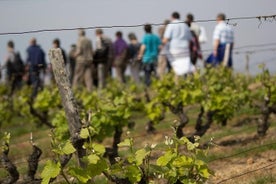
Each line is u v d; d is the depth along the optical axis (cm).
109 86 1475
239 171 782
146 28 1584
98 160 523
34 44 1633
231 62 1457
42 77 1677
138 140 1062
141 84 1783
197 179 539
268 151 870
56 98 1275
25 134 1293
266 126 985
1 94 1683
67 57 1697
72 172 514
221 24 1439
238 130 1062
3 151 644
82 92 1409
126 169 540
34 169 650
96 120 819
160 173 539
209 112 991
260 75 1051
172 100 991
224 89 1077
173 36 1438
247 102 1109
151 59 1592
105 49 1612
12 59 1758
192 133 988
